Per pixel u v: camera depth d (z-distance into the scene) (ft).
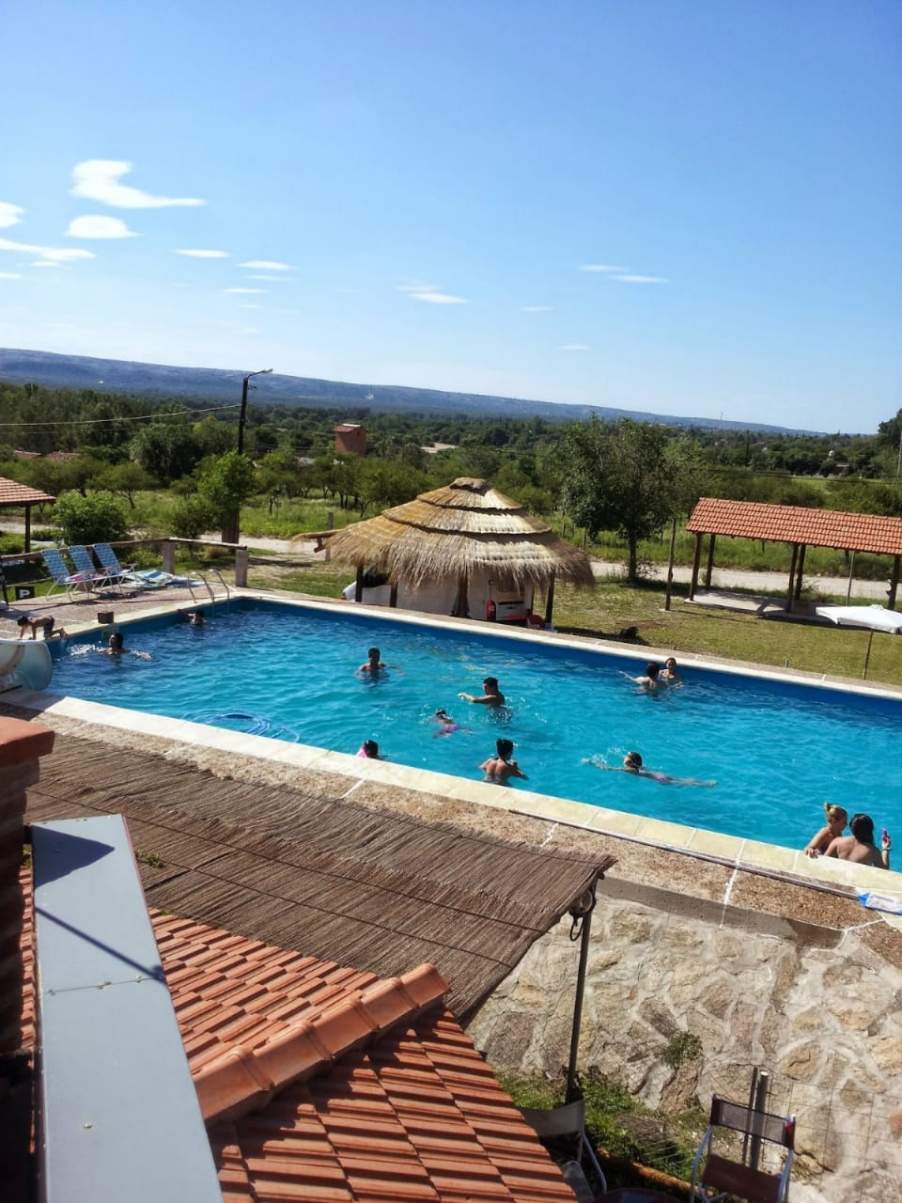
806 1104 21.80
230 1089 10.38
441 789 31.53
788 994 23.95
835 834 31.55
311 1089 11.34
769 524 90.63
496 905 17.97
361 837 20.66
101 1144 6.21
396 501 149.69
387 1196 9.86
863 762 46.44
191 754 33.06
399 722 48.49
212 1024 12.28
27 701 37.99
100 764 24.03
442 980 14.58
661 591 98.48
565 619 80.48
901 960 24.09
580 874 19.53
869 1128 21.03
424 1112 11.63
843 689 53.26
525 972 25.40
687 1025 23.68
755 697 54.39
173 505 141.59
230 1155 9.57
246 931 16.38
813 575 122.83
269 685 52.95
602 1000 24.44
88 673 52.75
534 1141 12.01
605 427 105.50
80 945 8.07
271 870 18.83
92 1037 7.10
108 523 92.89
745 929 25.45
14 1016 9.42
